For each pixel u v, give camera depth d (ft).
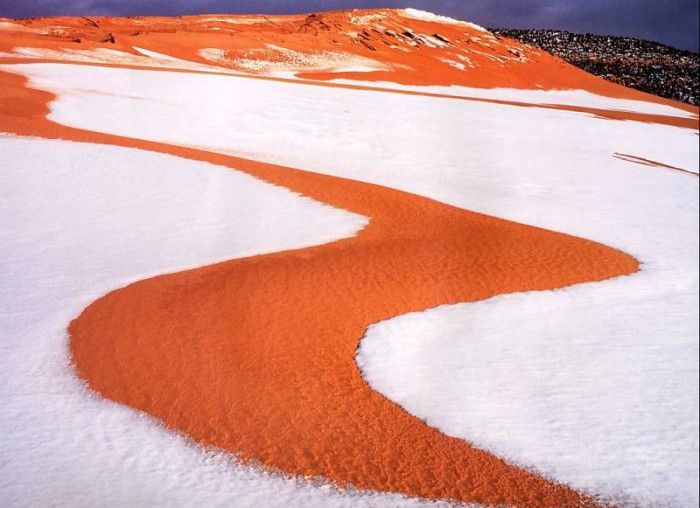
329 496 21.02
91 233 41.88
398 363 29.25
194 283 34.27
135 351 27.55
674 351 32.73
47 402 24.14
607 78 314.35
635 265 45.83
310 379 27.14
